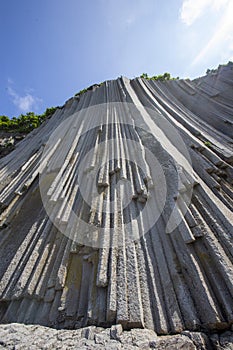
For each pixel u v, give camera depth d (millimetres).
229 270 3973
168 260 4672
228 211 5672
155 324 3564
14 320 4695
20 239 7363
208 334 3316
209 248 4520
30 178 10305
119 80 21688
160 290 4117
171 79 24172
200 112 15586
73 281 4941
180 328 3445
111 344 3062
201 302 3723
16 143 23344
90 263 5156
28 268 5613
